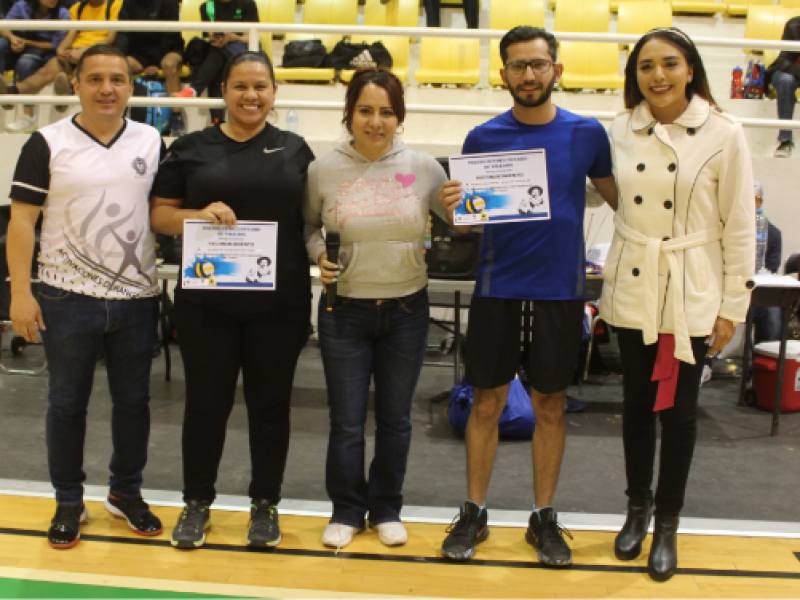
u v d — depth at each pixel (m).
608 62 5.55
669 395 1.90
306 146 2.02
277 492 2.11
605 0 6.00
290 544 2.09
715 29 6.22
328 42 5.88
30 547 2.03
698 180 1.85
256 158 1.91
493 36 3.35
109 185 1.91
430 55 5.64
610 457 2.95
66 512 2.05
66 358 1.95
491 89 5.53
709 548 2.12
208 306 1.94
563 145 1.94
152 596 1.80
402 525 2.13
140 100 3.57
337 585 1.88
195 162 1.91
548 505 2.08
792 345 3.70
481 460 2.10
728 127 1.84
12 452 2.83
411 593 1.85
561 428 2.07
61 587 1.83
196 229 1.89
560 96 5.52
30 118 5.19
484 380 2.03
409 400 2.07
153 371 4.15
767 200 4.74
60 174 1.89
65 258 1.92
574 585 1.91
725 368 4.45
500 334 2.00
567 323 1.96
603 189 2.06
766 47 3.32
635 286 1.94
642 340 1.96
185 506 2.10
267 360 1.97
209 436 2.02
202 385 1.97
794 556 2.08
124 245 1.95
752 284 1.85
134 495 2.14
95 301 1.94
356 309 1.99
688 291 1.87
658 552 1.96
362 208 1.92
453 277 3.22
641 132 1.93
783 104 5.05
